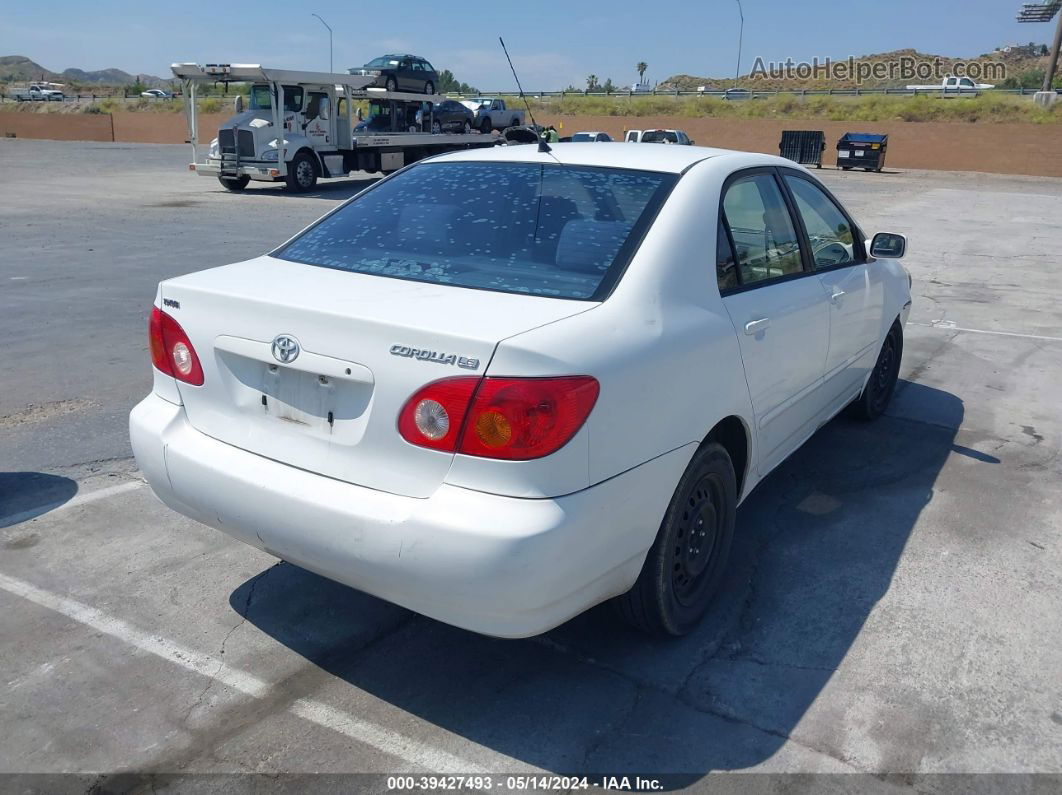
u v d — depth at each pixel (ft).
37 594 11.71
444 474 8.30
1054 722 9.59
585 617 11.57
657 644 10.94
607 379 8.60
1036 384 22.62
